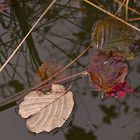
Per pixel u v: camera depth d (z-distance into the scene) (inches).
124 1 54.4
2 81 52.9
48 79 52.6
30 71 53.2
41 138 50.7
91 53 53.6
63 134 50.8
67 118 51.1
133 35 53.8
